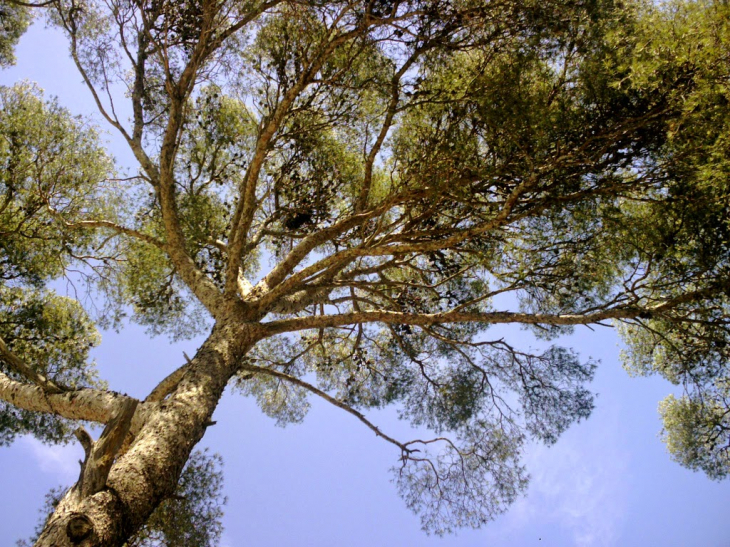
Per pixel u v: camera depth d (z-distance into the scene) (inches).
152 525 211.2
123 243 287.6
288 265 250.4
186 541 212.7
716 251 175.5
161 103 294.5
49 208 242.2
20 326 259.6
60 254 264.5
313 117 247.9
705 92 142.9
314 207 280.4
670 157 178.1
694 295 180.7
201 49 225.3
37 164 248.2
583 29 183.5
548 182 187.2
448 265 251.1
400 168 213.2
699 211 171.8
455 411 258.1
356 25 195.8
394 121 228.7
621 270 212.8
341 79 220.8
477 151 191.0
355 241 279.9
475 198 203.5
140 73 279.9
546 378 237.3
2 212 240.7
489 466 248.2
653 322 230.4
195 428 160.1
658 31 155.2
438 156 190.5
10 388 187.0
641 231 184.1
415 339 296.2
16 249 249.6
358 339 288.5
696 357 199.9
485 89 181.3
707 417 217.6
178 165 290.4
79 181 258.7
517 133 174.9
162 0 225.9
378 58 211.0
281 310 248.4
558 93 187.9
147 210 287.3
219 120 297.4
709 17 143.1
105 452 126.8
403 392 294.7
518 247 209.9
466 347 275.3
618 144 180.7
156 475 137.1
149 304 297.9
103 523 118.3
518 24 182.5
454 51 200.1
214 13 215.0
